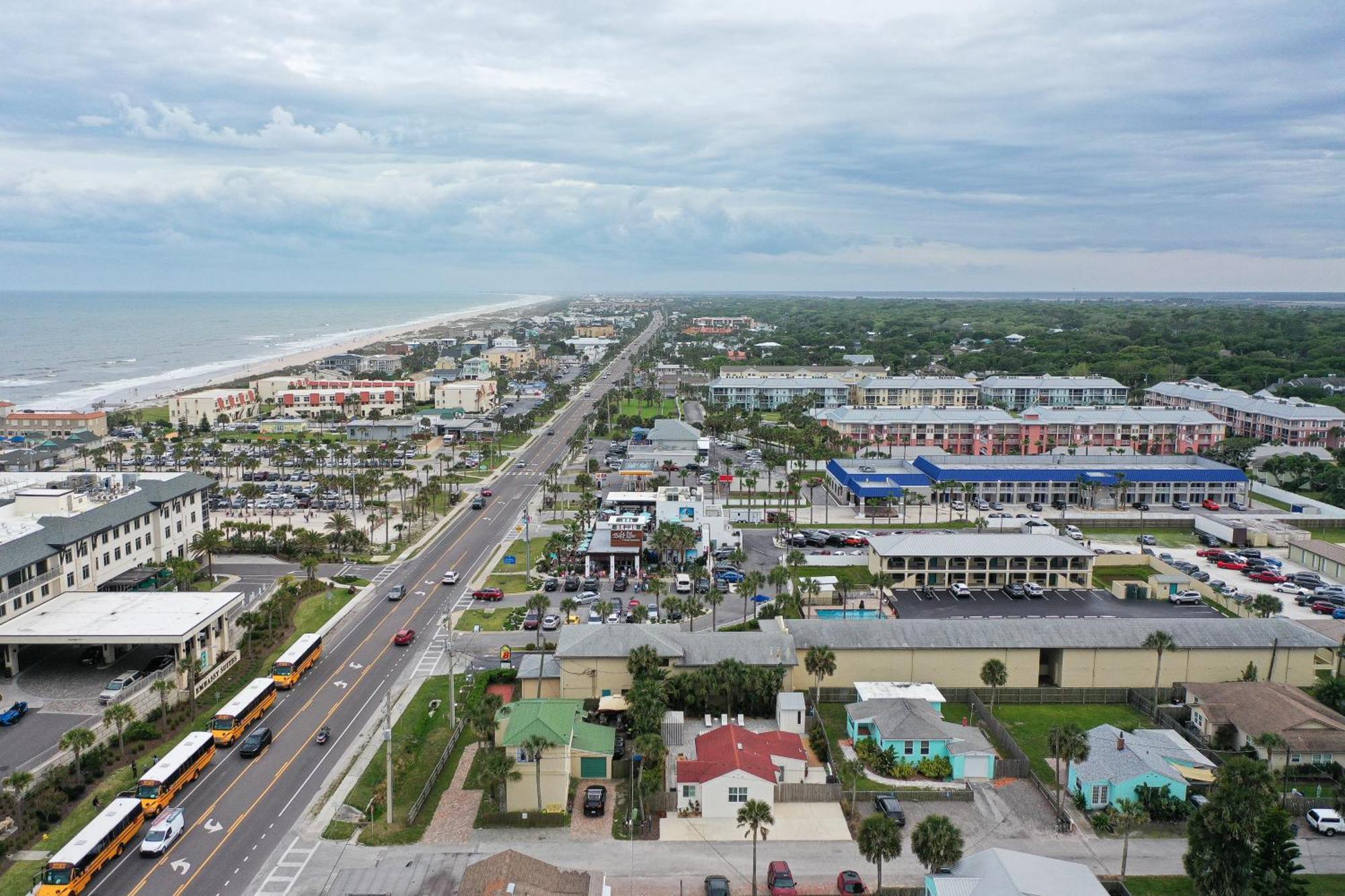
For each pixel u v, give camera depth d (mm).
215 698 120688
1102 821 90062
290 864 84062
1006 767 102625
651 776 96438
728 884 81500
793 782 99312
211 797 95500
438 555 192375
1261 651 124875
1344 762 102312
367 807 93688
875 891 81000
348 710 117062
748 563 185500
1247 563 184000
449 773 102562
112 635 121500
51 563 137500
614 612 150875
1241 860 76750
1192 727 113812
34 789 93812
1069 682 124938
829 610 152000
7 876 80875
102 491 167750
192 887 80250
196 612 130625
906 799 97375
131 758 103500
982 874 75750
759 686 114062
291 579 163375
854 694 121812
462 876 79938
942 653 123812
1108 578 177625
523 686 119000
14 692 119562
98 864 81375
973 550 169500
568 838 89625
